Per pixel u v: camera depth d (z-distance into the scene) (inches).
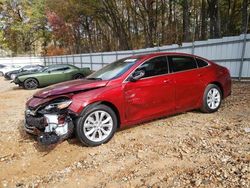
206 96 238.8
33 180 146.2
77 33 1781.5
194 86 229.1
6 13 1973.4
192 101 230.1
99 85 186.7
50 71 598.9
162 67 213.9
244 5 731.4
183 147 171.6
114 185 134.9
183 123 218.5
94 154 170.6
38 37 2142.0
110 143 185.8
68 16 1517.0
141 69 201.8
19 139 207.5
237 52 438.3
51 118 170.9
